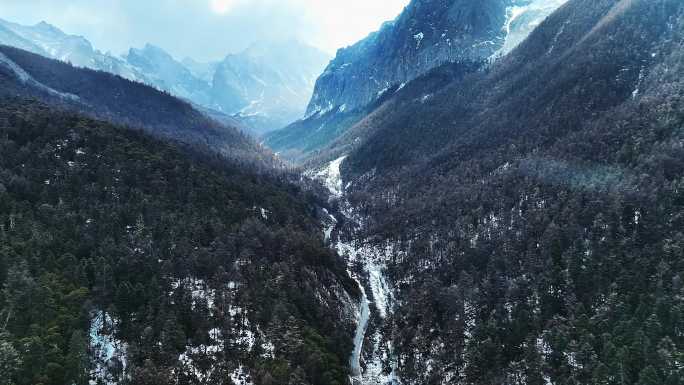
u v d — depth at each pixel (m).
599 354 120.75
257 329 138.12
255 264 164.12
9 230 139.62
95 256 141.75
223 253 159.50
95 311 126.00
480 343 139.38
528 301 150.75
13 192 157.88
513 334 139.25
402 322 169.38
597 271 146.00
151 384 109.81
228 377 120.94
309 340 135.12
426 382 140.38
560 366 121.38
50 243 139.50
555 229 168.50
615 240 155.12
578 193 187.00
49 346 107.81
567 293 145.62
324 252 197.50
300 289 161.00
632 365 111.25
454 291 167.75
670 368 106.31
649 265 138.00
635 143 195.25
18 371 99.06
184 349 124.94
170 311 129.88
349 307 179.25
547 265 157.50
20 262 124.75
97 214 161.88
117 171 190.12
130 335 122.75
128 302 129.25
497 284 164.38
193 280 148.38
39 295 116.94
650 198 160.62
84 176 180.75
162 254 154.00
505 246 182.62
